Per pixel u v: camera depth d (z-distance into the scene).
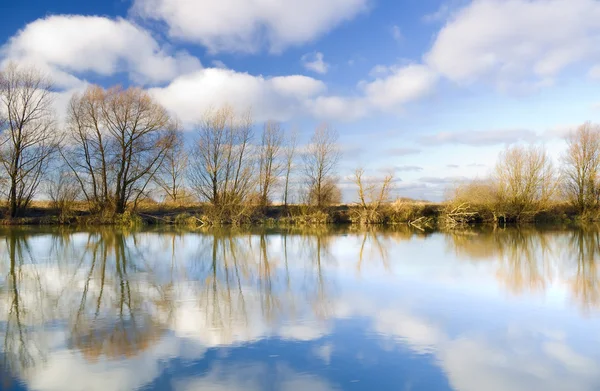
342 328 9.69
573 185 51.75
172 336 9.13
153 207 47.59
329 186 49.88
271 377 7.13
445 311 11.16
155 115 42.69
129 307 11.49
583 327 9.90
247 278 15.60
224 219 44.88
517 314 10.95
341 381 7.00
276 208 51.75
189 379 7.04
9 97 38.72
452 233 36.44
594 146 50.66
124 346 8.54
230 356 8.00
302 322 10.12
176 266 18.20
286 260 20.14
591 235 34.06
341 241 29.30
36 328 9.72
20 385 6.88
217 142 43.06
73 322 10.16
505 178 47.50
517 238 31.52
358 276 16.03
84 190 41.78
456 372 7.39
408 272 16.91
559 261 19.86
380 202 47.38
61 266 18.03
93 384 6.88
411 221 47.00
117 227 40.41
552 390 6.79
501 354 8.23
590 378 7.21
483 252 23.17
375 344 8.68
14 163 39.38
